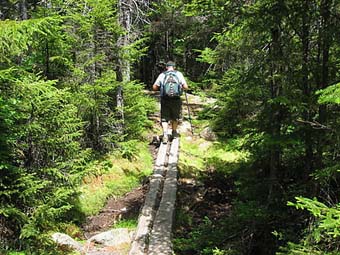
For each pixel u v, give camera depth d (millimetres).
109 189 6031
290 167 4348
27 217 3742
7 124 3695
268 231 3926
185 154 7684
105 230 5145
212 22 4348
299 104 3488
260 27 3916
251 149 4594
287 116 3928
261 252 3914
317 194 3439
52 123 4242
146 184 6418
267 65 4051
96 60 6316
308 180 3777
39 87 3869
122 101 7203
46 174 4297
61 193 4176
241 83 4340
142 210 5137
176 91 7188
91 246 4469
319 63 3803
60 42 5785
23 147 4070
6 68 3824
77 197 5430
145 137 8602
